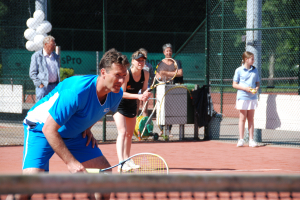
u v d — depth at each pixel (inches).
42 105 165.3
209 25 494.6
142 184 72.3
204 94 495.2
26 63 711.7
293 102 443.5
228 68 668.7
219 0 689.6
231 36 683.4
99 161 181.9
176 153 398.9
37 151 164.6
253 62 433.4
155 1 1642.5
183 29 1657.2
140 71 304.8
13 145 436.5
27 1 693.3
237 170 312.2
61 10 1598.2
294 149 434.0
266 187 73.5
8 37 701.9
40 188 69.1
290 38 727.1
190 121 500.4
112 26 1626.5
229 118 767.7
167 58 475.5
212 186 73.1
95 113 163.8
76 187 70.8
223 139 504.1
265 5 904.3
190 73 853.8
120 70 149.9
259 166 331.9
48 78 398.9
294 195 205.5
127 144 312.8
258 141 478.9
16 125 609.6
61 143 149.1
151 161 231.0
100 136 518.6
